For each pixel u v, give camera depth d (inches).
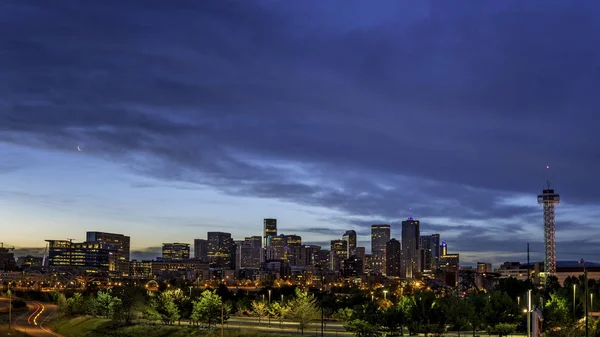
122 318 6722.4
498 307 4660.4
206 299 5876.0
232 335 5251.0
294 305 5812.0
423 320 4731.8
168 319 6269.7
